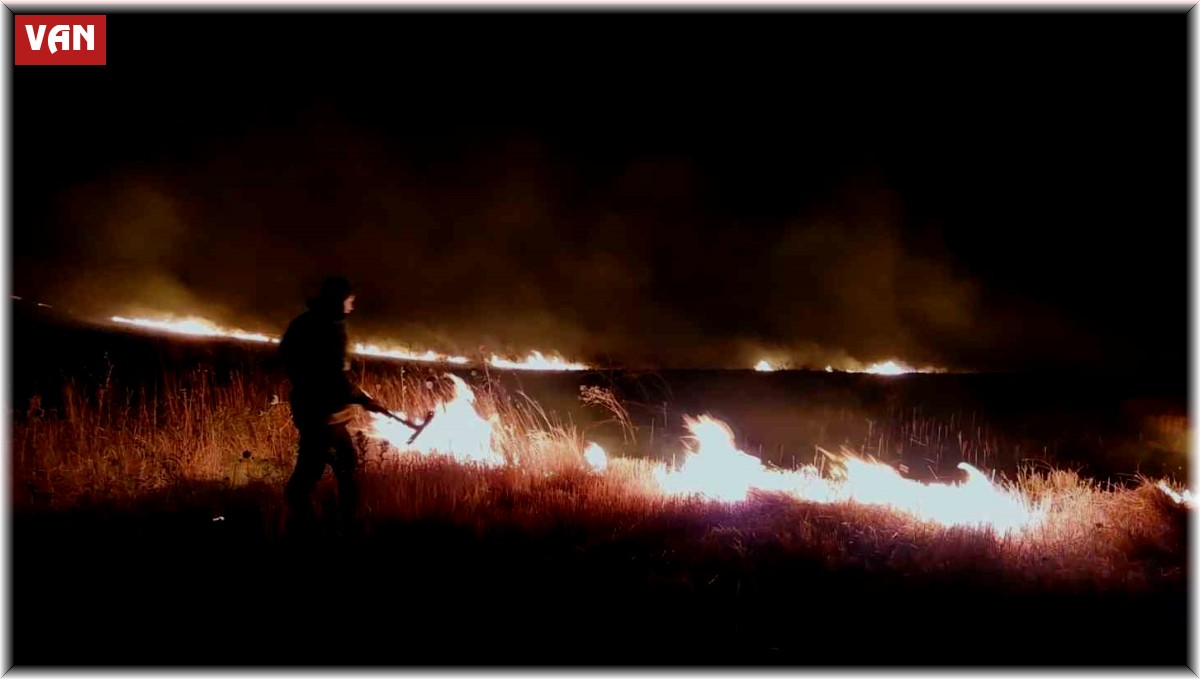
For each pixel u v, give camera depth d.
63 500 4.70
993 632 3.90
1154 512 6.11
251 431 6.44
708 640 3.62
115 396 7.25
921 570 4.53
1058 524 5.65
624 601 3.92
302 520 4.42
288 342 4.45
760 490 6.12
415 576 3.99
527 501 5.40
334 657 3.28
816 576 4.36
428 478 5.62
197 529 4.35
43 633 3.28
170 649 3.24
